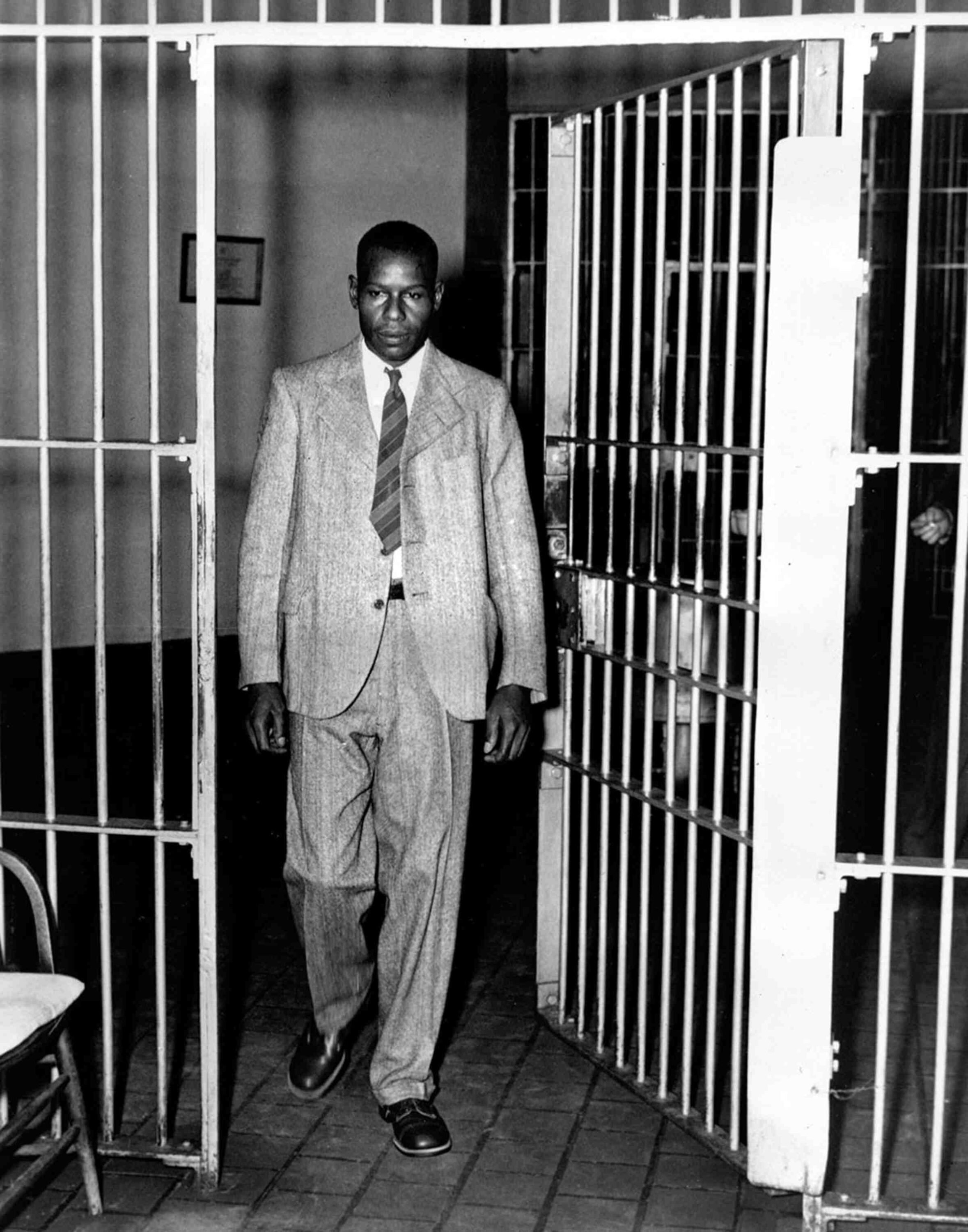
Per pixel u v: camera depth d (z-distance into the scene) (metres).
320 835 3.28
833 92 2.83
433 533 3.19
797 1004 2.89
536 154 8.99
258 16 7.08
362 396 3.23
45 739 3.08
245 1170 3.14
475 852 5.71
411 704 3.20
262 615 3.24
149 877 5.33
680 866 5.41
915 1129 3.37
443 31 2.82
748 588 3.13
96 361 2.97
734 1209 3.01
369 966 3.48
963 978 4.39
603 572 3.68
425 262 3.15
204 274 2.92
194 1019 4.00
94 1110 3.41
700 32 2.78
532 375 9.03
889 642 8.70
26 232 6.39
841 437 2.79
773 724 2.87
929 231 9.09
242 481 7.27
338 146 7.48
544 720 3.91
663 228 3.38
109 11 6.59
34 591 6.48
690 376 8.59
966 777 5.57
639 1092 3.53
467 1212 2.98
